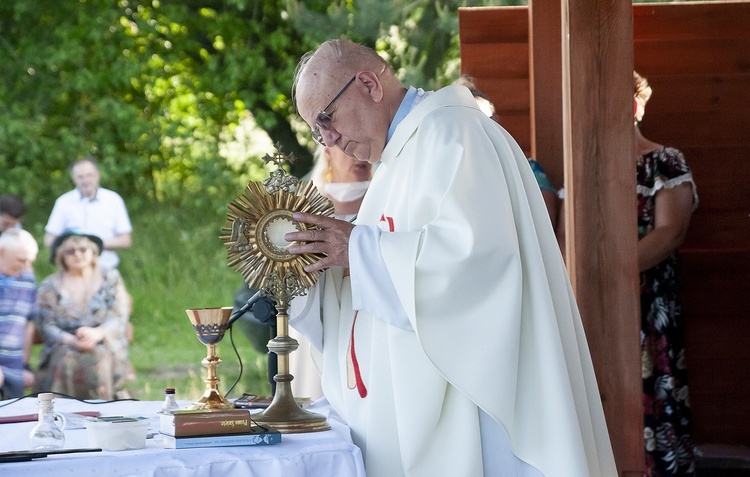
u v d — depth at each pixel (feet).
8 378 19.92
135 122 43.29
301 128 43.55
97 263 21.49
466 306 8.64
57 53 43.09
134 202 42.45
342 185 14.40
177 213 42.24
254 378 29.86
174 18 43.39
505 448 9.00
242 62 42.80
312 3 38.47
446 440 8.94
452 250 8.57
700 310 17.56
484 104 14.12
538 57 16.80
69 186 42.78
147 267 39.09
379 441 9.04
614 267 11.48
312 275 9.02
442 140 9.12
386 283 8.73
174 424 7.93
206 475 7.70
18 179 42.39
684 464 14.58
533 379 8.93
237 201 8.99
